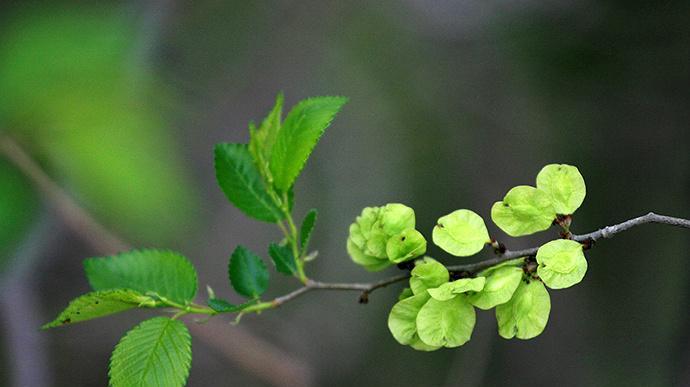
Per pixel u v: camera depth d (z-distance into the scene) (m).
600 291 1.29
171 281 0.62
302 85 1.24
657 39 1.27
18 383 0.91
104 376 1.21
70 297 1.08
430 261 0.61
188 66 1.09
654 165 1.31
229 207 1.18
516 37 1.31
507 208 0.60
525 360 1.27
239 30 1.16
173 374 0.60
